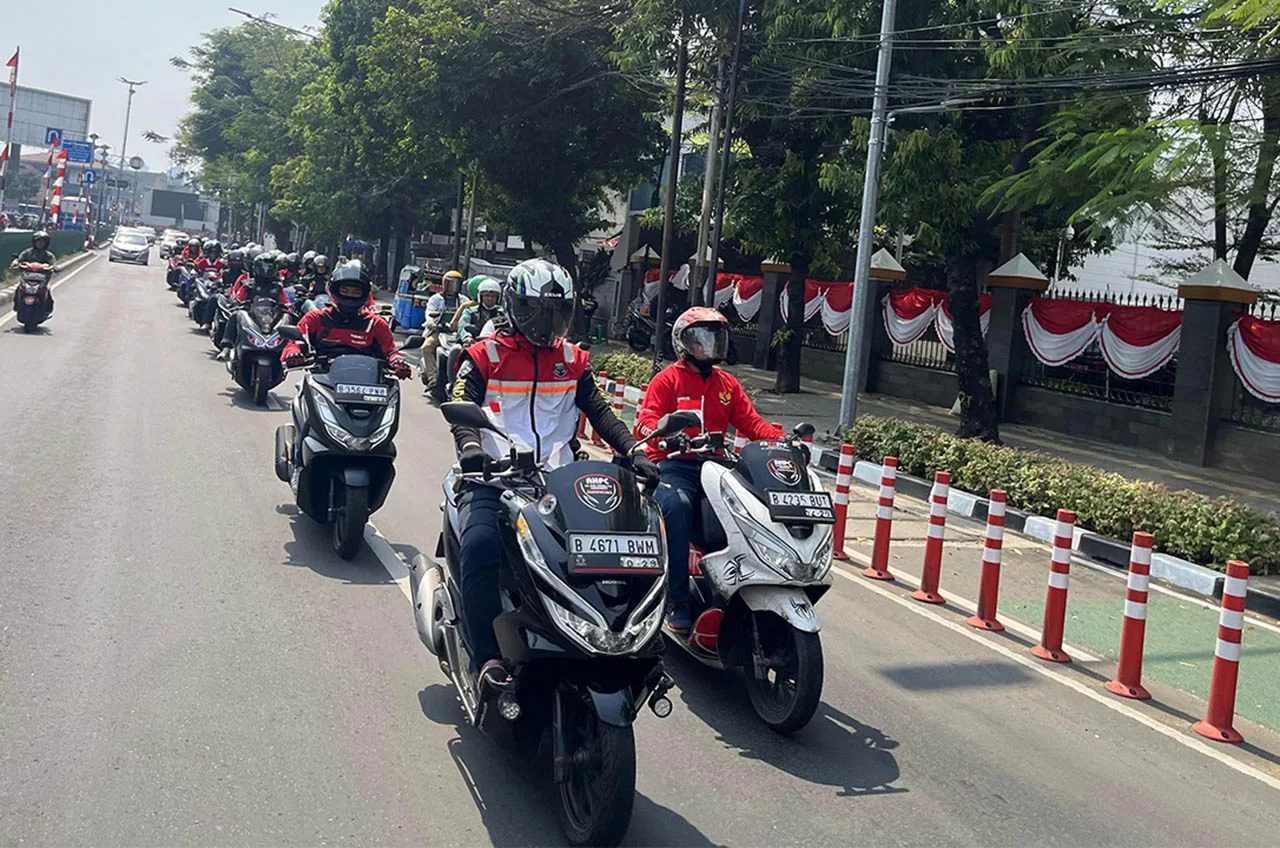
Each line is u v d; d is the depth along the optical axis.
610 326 34.25
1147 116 16.69
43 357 16.97
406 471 10.88
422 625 5.12
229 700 5.11
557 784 4.27
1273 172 15.48
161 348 19.88
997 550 7.51
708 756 5.04
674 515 5.74
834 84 17.28
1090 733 5.77
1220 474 15.55
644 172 28.28
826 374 24.64
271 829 4.00
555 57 24.39
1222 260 16.45
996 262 23.86
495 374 4.95
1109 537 10.60
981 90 14.84
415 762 4.65
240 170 59.22
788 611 5.18
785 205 20.56
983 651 7.02
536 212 27.70
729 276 29.05
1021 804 4.79
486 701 4.34
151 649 5.65
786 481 5.43
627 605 4.04
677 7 19.33
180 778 4.32
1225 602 5.91
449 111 25.06
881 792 4.79
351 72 34.16
